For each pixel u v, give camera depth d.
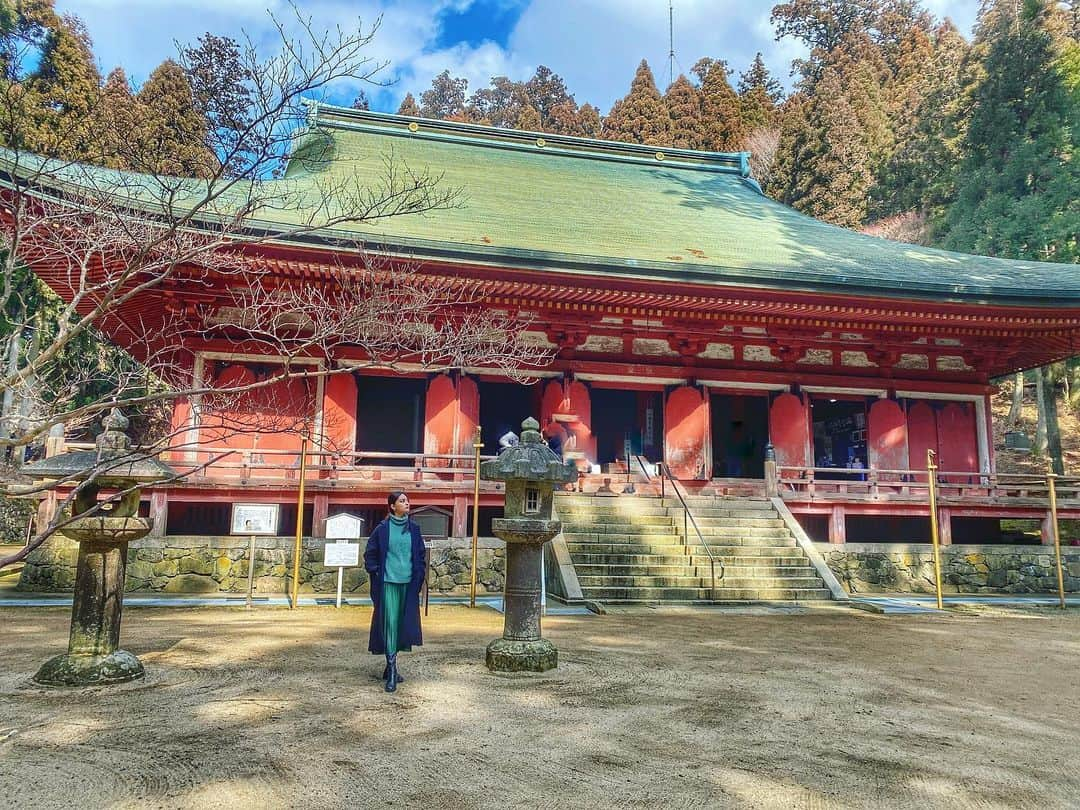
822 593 13.77
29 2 22.22
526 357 15.84
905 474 19.20
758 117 56.59
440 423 17.23
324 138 22.44
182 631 9.19
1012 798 4.25
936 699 6.67
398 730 5.20
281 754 4.62
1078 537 22.23
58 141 7.23
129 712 5.46
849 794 4.23
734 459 25.30
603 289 15.73
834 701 6.45
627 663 7.79
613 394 27.16
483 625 10.27
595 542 14.57
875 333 19.12
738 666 7.86
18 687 6.12
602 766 4.59
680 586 13.57
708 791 4.21
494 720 5.51
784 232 22.25
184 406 15.52
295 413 16.59
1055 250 33.38
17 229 6.38
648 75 54.62
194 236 8.41
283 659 7.49
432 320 16.86
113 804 3.79
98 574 6.46
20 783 4.05
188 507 19.33
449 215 18.19
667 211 23.42
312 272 14.16
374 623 6.44
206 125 6.27
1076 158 32.69
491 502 15.70
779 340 19.00
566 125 59.59
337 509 16.66
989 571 16.92
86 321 5.50
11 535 29.03
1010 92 36.50
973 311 17.00
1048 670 8.20
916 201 50.12
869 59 66.00
